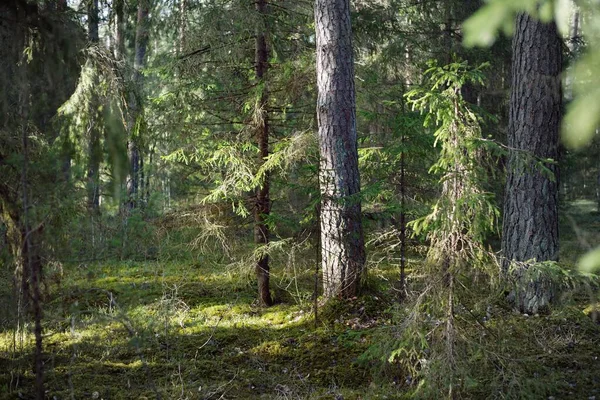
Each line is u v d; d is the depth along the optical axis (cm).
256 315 749
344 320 681
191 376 551
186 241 832
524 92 698
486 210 449
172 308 659
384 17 1045
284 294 822
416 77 1199
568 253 736
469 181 435
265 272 780
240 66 808
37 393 403
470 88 1084
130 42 1254
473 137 446
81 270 561
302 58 775
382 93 848
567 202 1313
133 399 488
